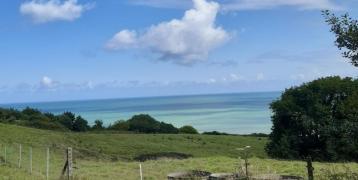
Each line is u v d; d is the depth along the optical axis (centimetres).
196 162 4628
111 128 12269
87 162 5141
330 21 1159
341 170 3158
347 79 6172
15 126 7325
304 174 3394
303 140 6341
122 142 8069
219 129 15688
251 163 4353
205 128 16338
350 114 1279
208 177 3219
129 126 12131
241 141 9631
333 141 5741
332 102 6128
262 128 15850
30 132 7075
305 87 6381
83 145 7262
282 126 6738
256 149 8712
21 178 2842
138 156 6781
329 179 1825
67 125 11612
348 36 1139
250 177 3097
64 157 5472
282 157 6512
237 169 3753
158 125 12194
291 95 6544
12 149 5303
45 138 6912
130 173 3700
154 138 9031
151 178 3388
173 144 8644
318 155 6003
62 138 7319
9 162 4097
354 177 1662
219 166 4153
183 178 3269
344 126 1297
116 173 3691
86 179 2819
